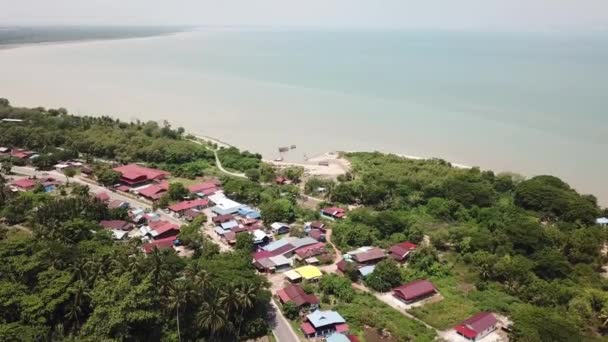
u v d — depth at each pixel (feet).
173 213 377.71
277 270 298.76
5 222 330.95
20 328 206.69
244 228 348.79
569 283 283.18
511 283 281.13
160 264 238.48
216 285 236.84
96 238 299.99
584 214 368.89
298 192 432.25
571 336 222.89
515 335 228.02
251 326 232.32
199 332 223.71
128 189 421.18
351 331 237.86
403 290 268.00
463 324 237.86
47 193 387.34
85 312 229.04
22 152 497.05
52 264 246.88
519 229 326.85
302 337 233.96
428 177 453.58
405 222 355.15
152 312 215.31
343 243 330.75
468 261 312.50
